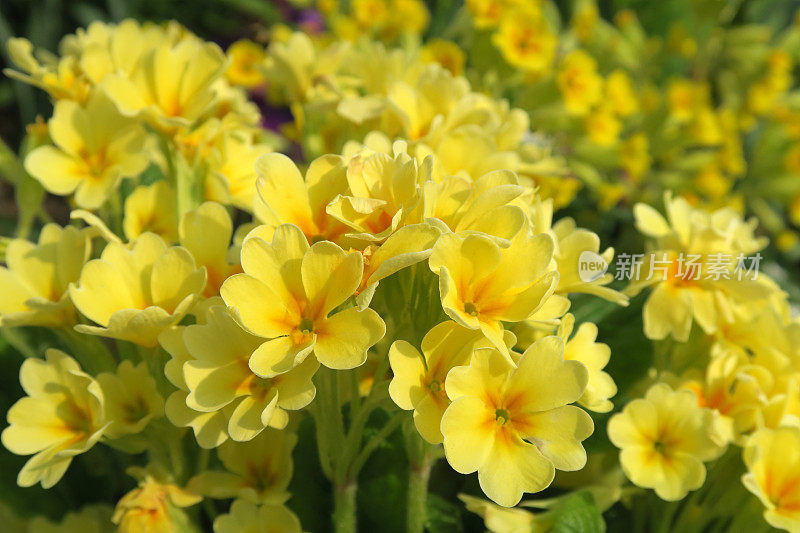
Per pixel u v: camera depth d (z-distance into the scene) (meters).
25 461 0.34
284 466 0.31
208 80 0.32
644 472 0.31
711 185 0.60
